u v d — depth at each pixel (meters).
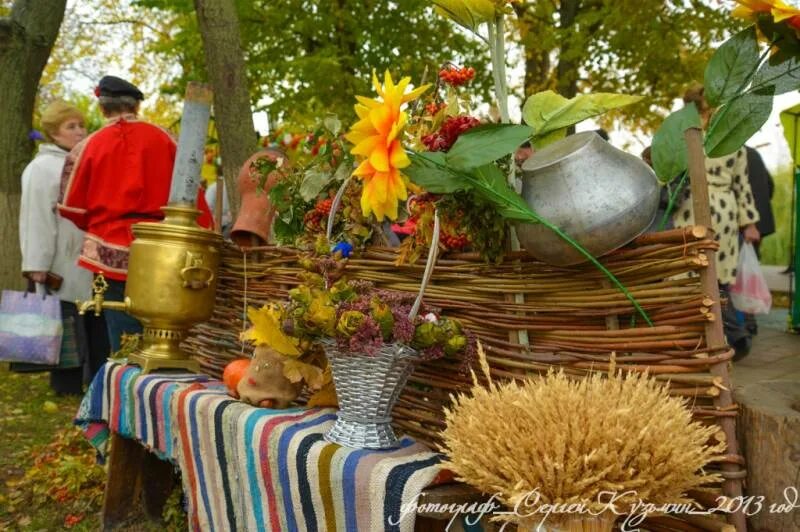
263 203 2.57
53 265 4.40
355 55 7.84
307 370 1.99
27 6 5.99
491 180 1.45
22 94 6.04
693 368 1.39
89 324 4.69
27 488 3.36
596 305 1.52
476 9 1.63
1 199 6.00
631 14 6.93
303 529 1.72
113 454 2.78
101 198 3.35
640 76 7.88
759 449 1.37
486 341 1.75
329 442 1.72
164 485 2.90
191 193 2.64
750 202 4.29
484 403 1.32
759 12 1.44
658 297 1.43
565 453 1.19
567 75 7.62
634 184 1.39
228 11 4.09
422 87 1.44
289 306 1.83
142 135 3.46
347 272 2.08
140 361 2.60
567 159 1.40
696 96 3.63
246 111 4.15
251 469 1.88
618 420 1.17
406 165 1.42
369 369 1.66
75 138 4.42
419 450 1.71
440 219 1.68
